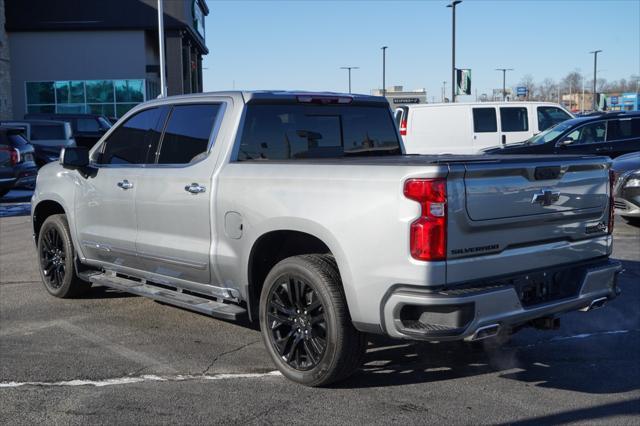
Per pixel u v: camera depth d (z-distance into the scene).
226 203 5.15
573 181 4.71
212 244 5.33
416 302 4.05
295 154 5.66
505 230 4.34
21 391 4.76
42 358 5.42
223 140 5.36
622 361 5.36
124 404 4.54
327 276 4.54
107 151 6.56
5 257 9.59
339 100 5.94
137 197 5.96
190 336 6.00
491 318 4.16
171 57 39.25
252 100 5.44
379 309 4.22
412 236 4.04
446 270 4.07
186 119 5.80
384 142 6.29
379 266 4.19
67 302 7.15
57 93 37.59
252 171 5.03
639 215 10.87
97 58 37.59
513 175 4.36
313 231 4.54
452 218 4.06
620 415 4.36
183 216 5.55
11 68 37.19
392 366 5.23
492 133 16.62
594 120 14.43
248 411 4.41
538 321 4.77
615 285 5.04
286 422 4.25
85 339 5.91
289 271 4.73
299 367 4.78
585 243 4.86
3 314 6.70
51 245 7.28
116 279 6.56
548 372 5.12
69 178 6.88
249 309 5.17
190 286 5.68
